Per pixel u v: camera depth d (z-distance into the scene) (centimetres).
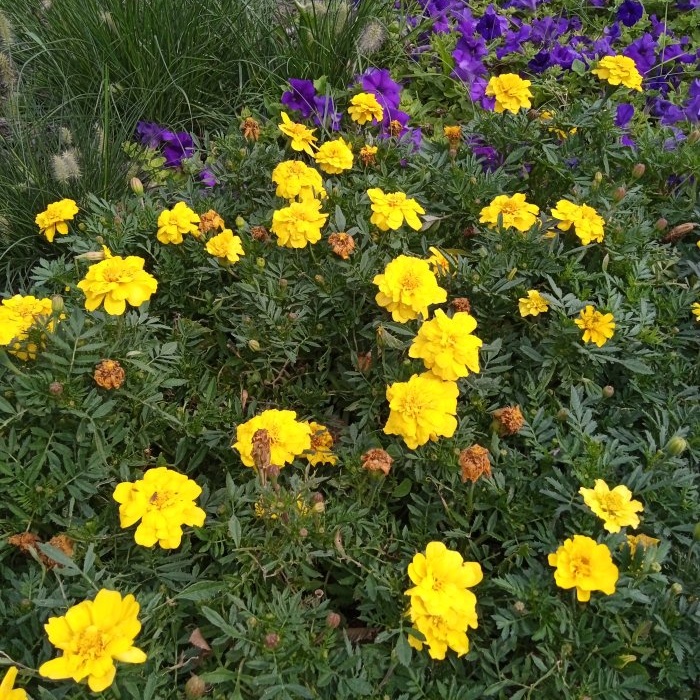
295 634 164
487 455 181
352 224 258
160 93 355
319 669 160
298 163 245
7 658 148
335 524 185
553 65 391
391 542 192
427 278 202
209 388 217
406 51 407
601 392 216
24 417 188
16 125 328
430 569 160
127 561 176
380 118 290
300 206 229
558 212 241
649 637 172
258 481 183
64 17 364
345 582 179
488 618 178
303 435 188
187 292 248
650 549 167
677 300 244
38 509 178
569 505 184
